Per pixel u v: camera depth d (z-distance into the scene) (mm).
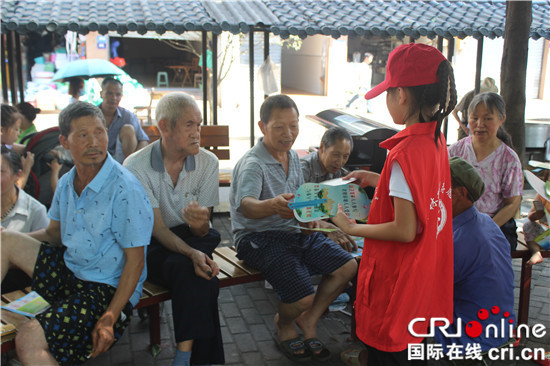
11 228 2887
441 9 6395
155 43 24438
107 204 2475
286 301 2945
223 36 13125
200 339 2717
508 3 5465
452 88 2121
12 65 5543
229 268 3164
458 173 2645
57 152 3965
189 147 2854
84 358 2465
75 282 2551
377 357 2316
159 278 2879
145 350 3250
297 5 6113
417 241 2125
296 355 3096
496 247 2775
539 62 19766
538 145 7941
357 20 5754
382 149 4500
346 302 3906
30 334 2281
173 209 2998
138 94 10492
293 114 2977
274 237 3088
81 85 6734
